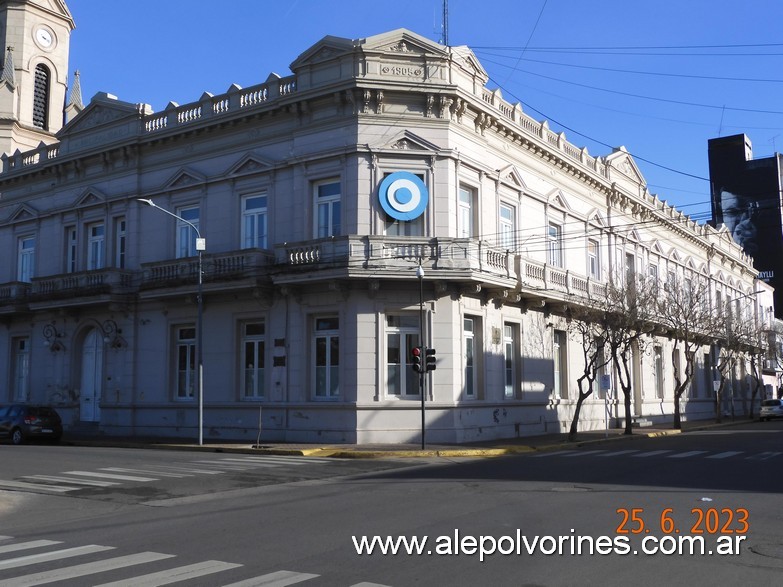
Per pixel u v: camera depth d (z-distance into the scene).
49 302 34.50
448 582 7.84
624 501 13.23
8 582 8.05
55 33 51.66
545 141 34.62
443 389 27.33
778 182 98.88
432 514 12.05
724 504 12.82
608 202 41.28
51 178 37.47
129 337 33.00
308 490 15.84
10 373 37.75
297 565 8.68
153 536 10.79
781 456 22.78
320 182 28.78
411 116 28.00
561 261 35.84
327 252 27.02
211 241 31.11
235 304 30.05
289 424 28.03
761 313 73.06
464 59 29.62
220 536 10.62
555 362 34.84
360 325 27.00
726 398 60.44
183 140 32.50
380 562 8.77
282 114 29.70
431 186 27.92
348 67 28.06
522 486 15.64
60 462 21.78
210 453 25.38
